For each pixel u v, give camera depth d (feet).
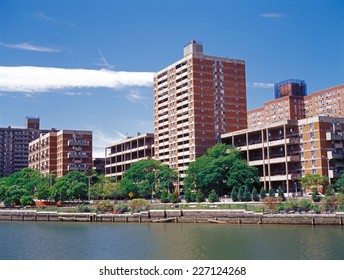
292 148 521.24
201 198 495.00
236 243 262.88
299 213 349.61
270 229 322.75
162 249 252.01
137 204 455.63
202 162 529.04
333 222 327.88
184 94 648.79
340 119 507.30
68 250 258.78
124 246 267.18
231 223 375.66
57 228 389.60
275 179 520.83
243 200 458.50
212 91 638.12
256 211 370.12
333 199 352.28
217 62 647.97
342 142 503.20
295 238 272.10
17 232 360.07
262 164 543.39
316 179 448.65
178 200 524.11
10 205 602.03
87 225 414.21
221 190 515.91
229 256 223.92
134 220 431.84
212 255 227.81
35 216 491.31
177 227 367.25
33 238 317.22
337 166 492.95
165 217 420.36
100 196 613.93
